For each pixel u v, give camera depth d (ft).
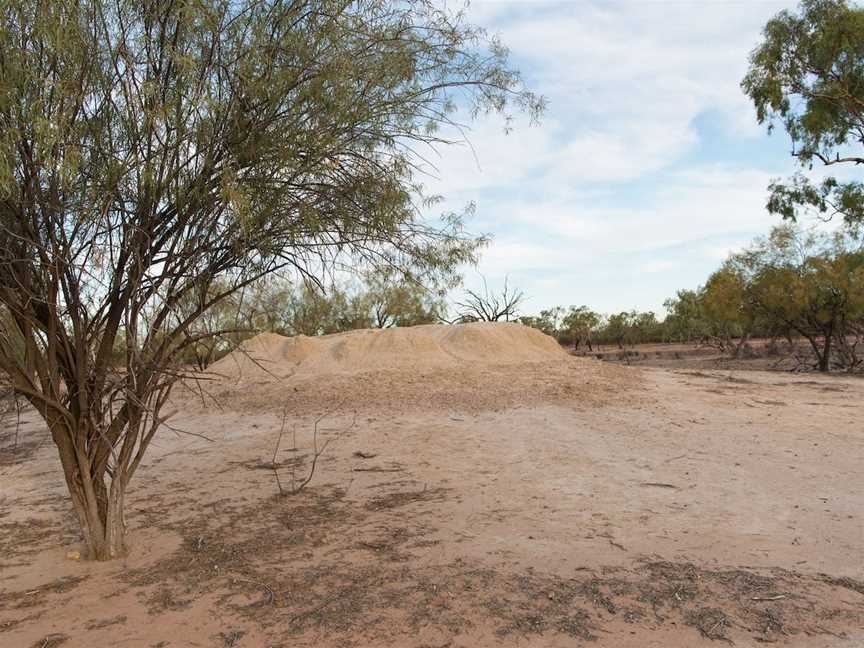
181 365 18.62
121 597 15.14
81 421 17.30
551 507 21.88
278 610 14.05
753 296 89.04
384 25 15.99
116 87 15.20
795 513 20.27
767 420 39.42
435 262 17.79
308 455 33.45
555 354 72.33
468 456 31.50
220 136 15.33
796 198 79.61
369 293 20.95
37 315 16.14
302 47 15.03
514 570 15.98
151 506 24.16
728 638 12.22
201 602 14.66
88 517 17.92
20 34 13.53
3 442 44.68
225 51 15.28
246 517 22.08
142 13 14.65
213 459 33.71
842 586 14.47
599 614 13.37
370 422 42.68
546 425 39.14
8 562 18.25
